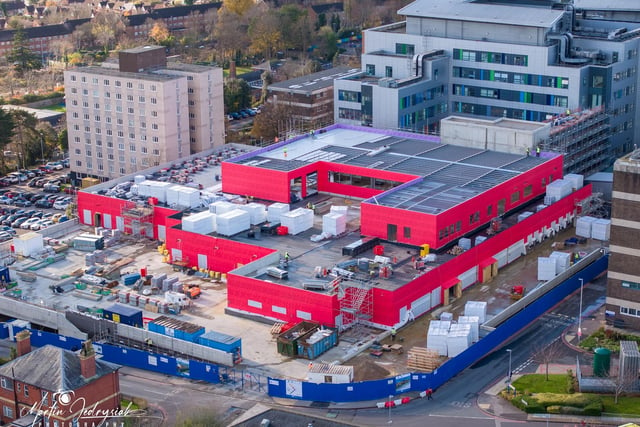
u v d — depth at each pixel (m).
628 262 183.25
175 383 173.50
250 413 162.62
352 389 165.50
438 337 176.88
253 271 198.88
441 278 197.88
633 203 180.62
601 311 197.62
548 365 175.25
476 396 166.50
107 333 189.00
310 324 184.62
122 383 173.50
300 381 167.25
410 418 160.38
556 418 159.00
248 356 180.75
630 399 163.75
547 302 198.00
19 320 196.38
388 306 186.00
